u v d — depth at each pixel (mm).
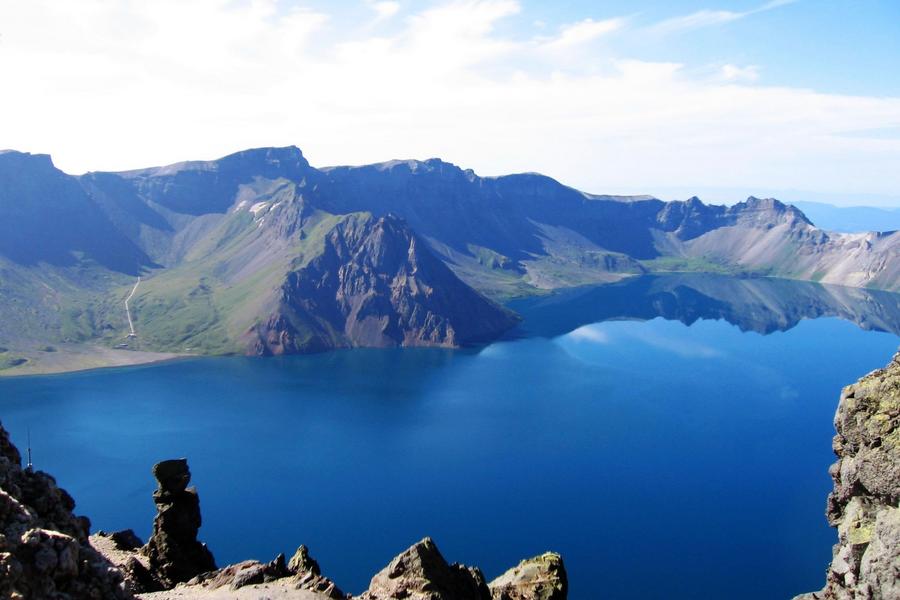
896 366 60031
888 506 55125
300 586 59250
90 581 39281
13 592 34250
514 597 70750
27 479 46938
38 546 37281
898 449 54250
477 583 66938
